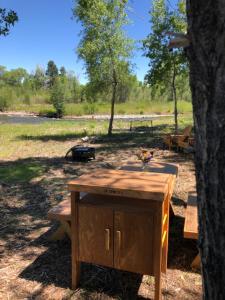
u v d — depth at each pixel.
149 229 2.69
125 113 43.94
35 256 3.70
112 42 15.31
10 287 3.10
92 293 2.99
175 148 10.80
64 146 12.59
